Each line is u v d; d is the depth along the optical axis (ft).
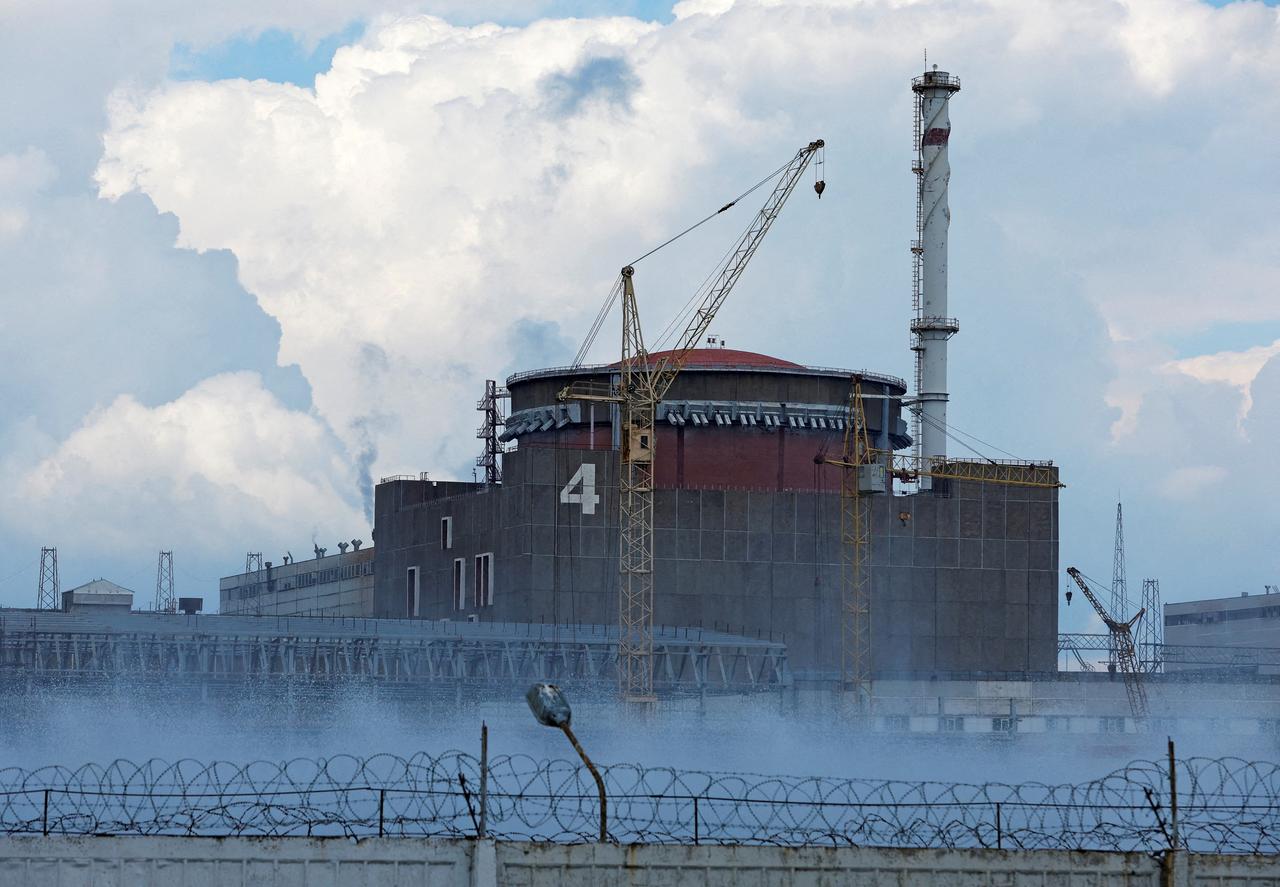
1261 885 561.43
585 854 549.95
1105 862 563.48
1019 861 562.25
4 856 542.98
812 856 558.15
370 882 547.08
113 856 545.03
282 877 546.26
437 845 547.90
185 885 546.67
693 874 553.64
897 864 559.79
